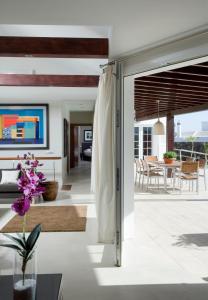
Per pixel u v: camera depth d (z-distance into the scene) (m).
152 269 3.15
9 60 4.69
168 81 5.76
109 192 3.73
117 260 3.23
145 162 8.29
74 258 3.46
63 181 9.23
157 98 7.79
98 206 4.00
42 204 6.37
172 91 6.77
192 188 8.12
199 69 5.04
